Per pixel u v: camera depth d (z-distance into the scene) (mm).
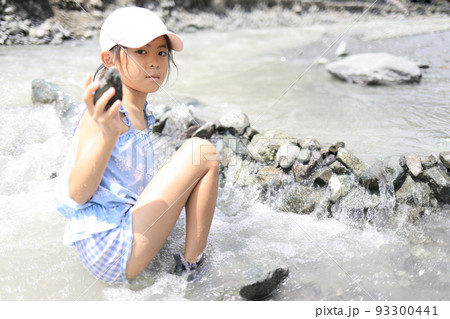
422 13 10438
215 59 5613
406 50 5578
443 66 4691
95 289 1785
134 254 1717
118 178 1798
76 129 1822
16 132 2963
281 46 6648
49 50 5293
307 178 2432
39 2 5996
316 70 4930
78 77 4094
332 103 3604
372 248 2023
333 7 10164
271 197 2453
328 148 2484
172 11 7941
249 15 9008
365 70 4203
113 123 1538
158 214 1728
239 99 3832
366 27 8438
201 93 4027
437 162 2350
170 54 1993
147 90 1868
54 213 2291
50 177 2613
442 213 2215
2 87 3695
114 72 1543
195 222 1821
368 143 2703
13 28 5582
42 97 3332
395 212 2232
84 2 6637
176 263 1893
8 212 2285
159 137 2945
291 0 9734
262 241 2094
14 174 2613
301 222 2268
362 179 2318
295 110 3461
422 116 3172
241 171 2602
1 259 1936
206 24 8125
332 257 1965
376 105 3492
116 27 1791
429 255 1938
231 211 2371
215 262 1936
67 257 1966
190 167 1773
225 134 2822
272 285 1722
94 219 1736
